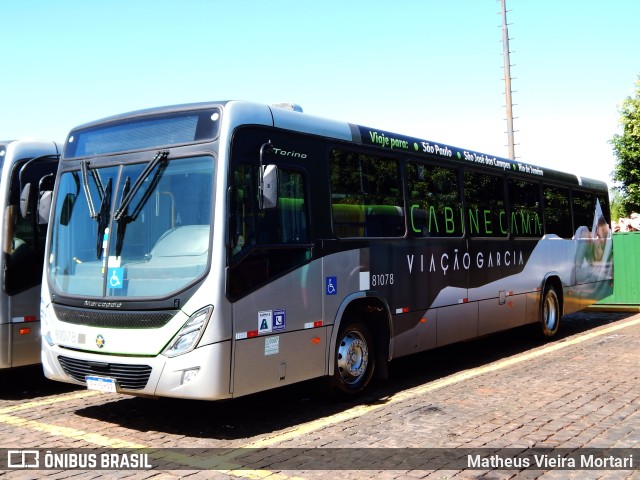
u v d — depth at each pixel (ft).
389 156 29.73
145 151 23.08
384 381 30.91
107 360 21.81
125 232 22.58
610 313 59.31
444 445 20.39
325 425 22.98
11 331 27.22
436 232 32.32
